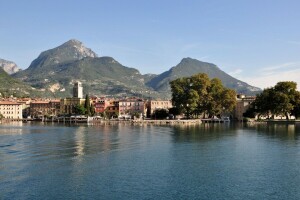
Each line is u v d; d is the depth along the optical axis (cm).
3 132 17988
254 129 19488
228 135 15450
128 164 8275
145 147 11150
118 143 12275
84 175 7175
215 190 6203
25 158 9062
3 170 7606
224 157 9250
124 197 5819
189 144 11950
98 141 12950
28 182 6650
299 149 10681
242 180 6844
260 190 6203
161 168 7856
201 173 7388
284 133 16425
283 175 7231
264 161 8688
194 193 6025
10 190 6156
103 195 5916
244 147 11150
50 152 10075
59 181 6719
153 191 6131
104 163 8400
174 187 6369
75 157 9206
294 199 5762
